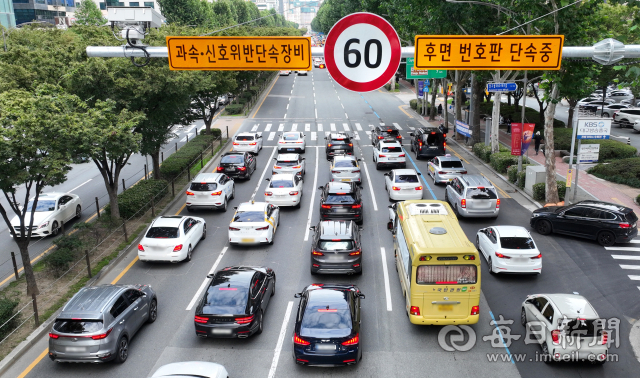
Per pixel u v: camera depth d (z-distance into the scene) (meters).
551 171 24.61
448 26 32.00
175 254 18.39
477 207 22.22
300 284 16.95
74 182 32.12
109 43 22.89
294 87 76.50
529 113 49.28
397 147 32.03
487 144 35.78
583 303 12.50
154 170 28.73
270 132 46.56
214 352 13.09
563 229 20.72
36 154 15.08
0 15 78.19
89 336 11.92
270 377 11.95
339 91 72.94
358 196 22.66
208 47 7.43
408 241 13.99
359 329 12.36
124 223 21.11
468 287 12.88
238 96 60.84
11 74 20.69
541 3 22.95
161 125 25.98
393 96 69.62
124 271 18.52
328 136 36.25
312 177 31.19
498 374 11.97
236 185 29.77
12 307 14.34
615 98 59.84
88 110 18.55
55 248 21.14
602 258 18.73
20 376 12.24
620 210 19.84
